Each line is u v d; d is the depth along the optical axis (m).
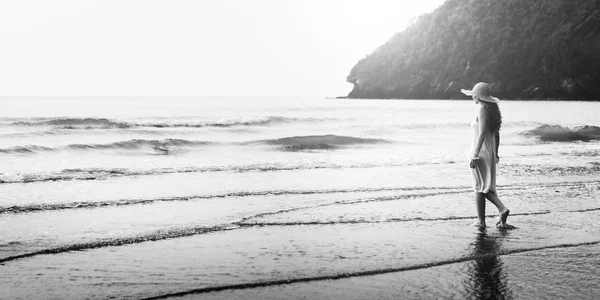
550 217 7.19
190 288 4.21
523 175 11.62
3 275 4.50
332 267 4.84
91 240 5.69
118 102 85.69
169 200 8.27
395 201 8.31
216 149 18.81
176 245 5.57
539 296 4.13
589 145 20.86
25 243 5.55
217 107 62.72
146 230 6.19
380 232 6.26
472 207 7.90
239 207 7.75
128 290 4.16
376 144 21.34
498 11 174.75
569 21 155.25
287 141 20.94
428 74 177.12
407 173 11.95
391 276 4.61
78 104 69.19
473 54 168.25
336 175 11.55
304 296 4.08
